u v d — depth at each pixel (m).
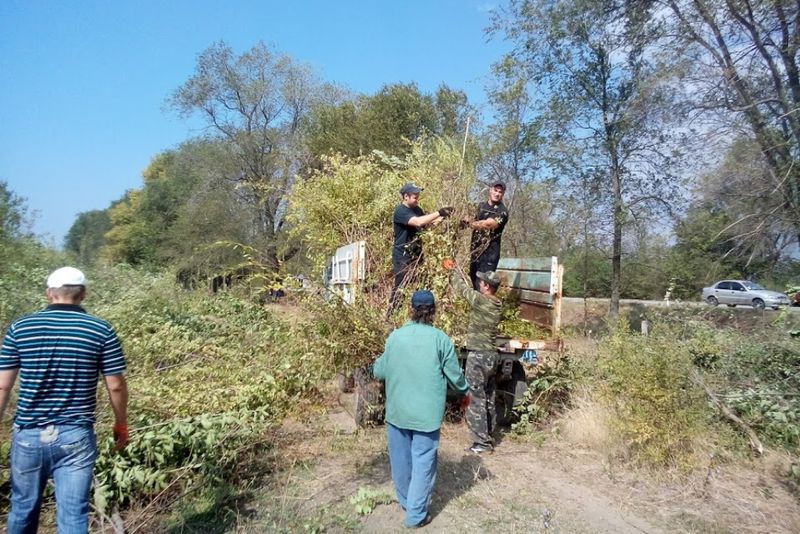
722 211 13.29
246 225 29.84
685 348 5.94
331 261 8.70
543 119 17.61
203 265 27.11
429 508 4.51
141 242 37.56
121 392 3.43
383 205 7.80
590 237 18.25
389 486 4.87
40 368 3.20
